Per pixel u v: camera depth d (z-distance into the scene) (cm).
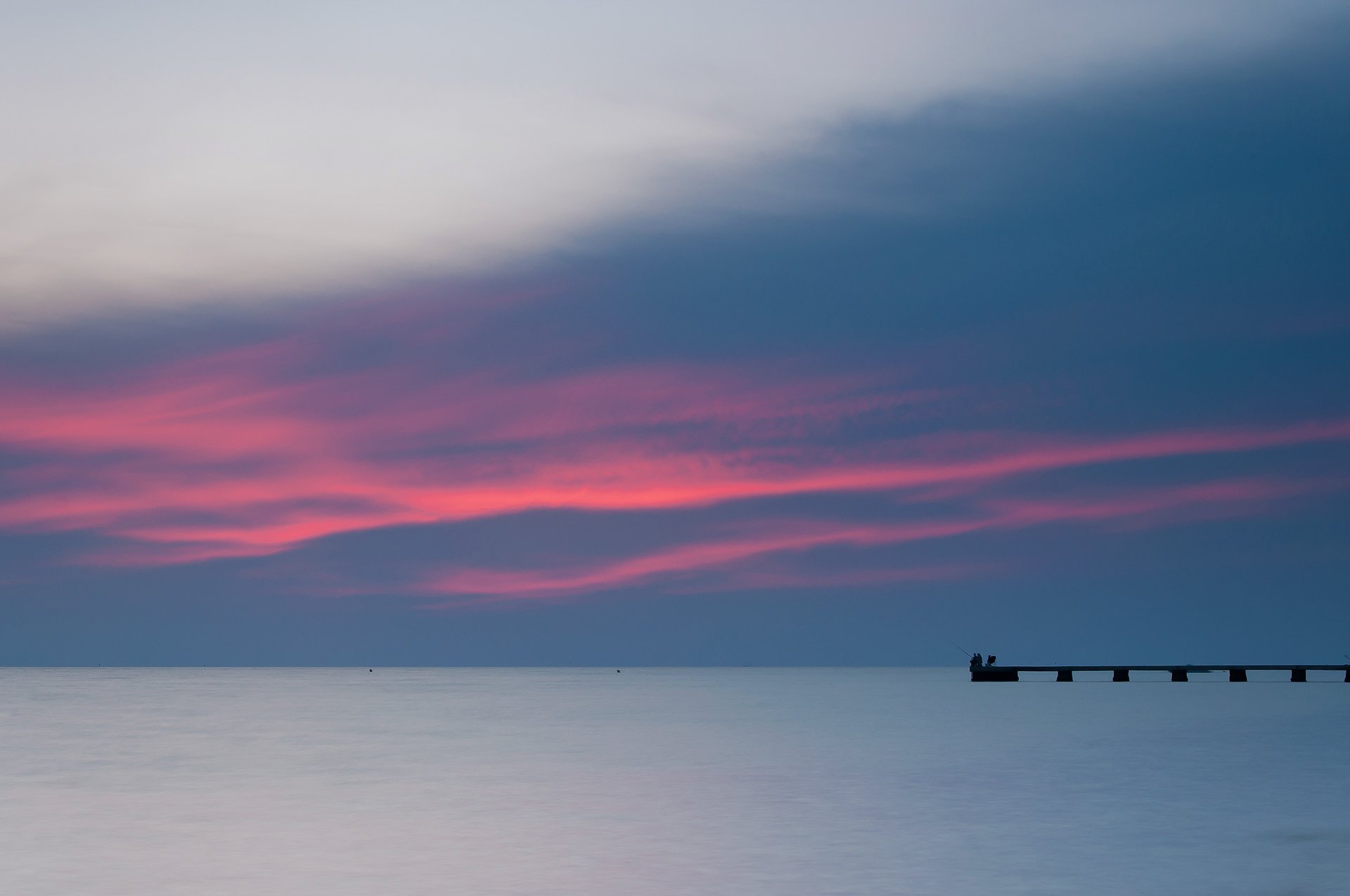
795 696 12069
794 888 2511
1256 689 12925
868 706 9675
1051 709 8831
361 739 6134
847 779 4269
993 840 3034
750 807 3588
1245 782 4166
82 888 2497
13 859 2778
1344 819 3353
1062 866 2723
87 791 3962
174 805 3631
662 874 2628
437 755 5238
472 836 3084
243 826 3244
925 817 3400
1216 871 2667
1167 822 3322
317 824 3266
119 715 8431
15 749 5531
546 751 5456
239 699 11919
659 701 11025
